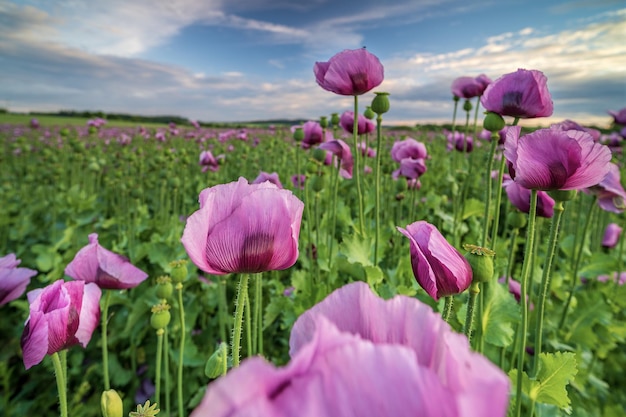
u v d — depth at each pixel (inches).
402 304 30.7
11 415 128.6
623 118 277.4
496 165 243.4
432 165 350.3
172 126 581.3
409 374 20.5
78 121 1270.9
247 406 19.2
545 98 88.8
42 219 297.9
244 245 49.4
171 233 213.6
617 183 112.7
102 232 254.8
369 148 230.8
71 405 123.0
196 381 141.3
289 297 148.7
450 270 54.0
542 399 75.7
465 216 166.7
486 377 20.9
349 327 31.7
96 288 75.3
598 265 163.0
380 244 142.9
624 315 162.2
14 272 85.7
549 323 134.3
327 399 20.1
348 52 113.7
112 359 149.3
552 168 67.2
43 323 61.0
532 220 73.6
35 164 443.8
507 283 110.5
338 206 193.3
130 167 351.3
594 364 137.9
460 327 103.9
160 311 89.7
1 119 1163.9
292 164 366.9
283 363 143.8
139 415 53.1
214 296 171.0
